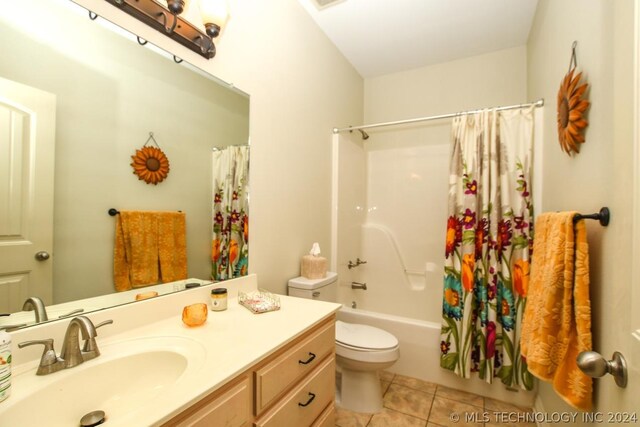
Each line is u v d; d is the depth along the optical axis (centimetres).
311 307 125
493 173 190
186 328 101
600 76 90
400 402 184
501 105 246
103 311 93
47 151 85
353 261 263
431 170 266
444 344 199
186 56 122
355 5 196
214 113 135
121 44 101
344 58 258
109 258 99
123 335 95
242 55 147
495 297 186
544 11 173
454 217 202
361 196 281
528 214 182
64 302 88
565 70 130
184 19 119
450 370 197
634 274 63
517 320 181
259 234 159
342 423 165
